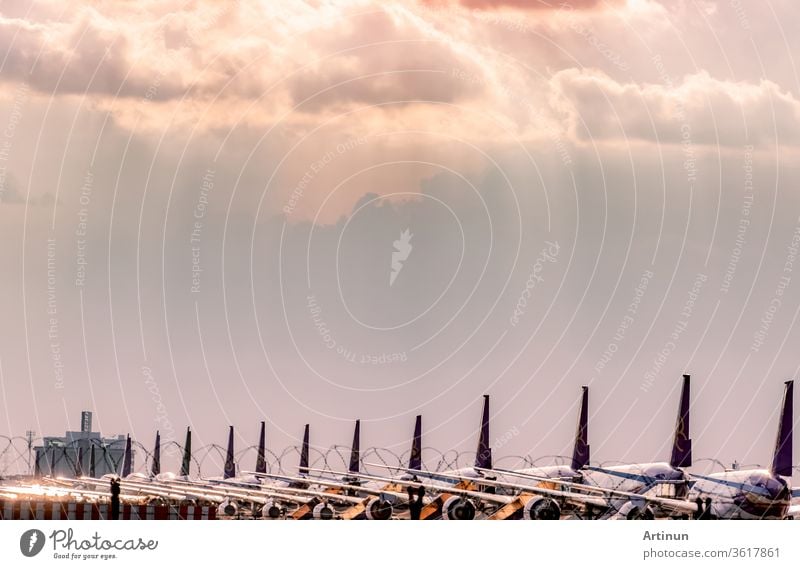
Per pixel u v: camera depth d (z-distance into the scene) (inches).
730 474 4707.2
